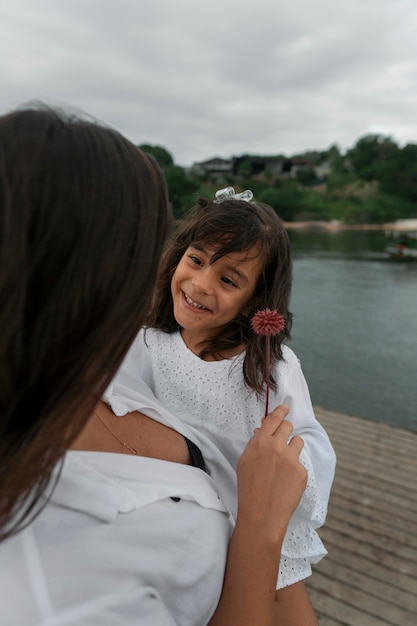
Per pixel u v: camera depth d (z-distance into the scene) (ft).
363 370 27.09
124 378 2.74
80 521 1.42
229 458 3.24
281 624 2.36
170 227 1.39
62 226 1.03
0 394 1.01
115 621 1.32
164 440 2.20
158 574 1.50
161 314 3.71
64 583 1.28
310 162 235.81
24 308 1.01
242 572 1.82
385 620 6.50
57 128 1.13
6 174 1.01
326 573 7.30
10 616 1.18
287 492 2.04
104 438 1.90
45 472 1.14
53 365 1.07
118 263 1.14
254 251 3.13
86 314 1.10
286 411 2.42
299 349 30.94
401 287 52.44
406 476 9.96
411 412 21.76
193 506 1.81
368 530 8.27
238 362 3.25
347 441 11.55
